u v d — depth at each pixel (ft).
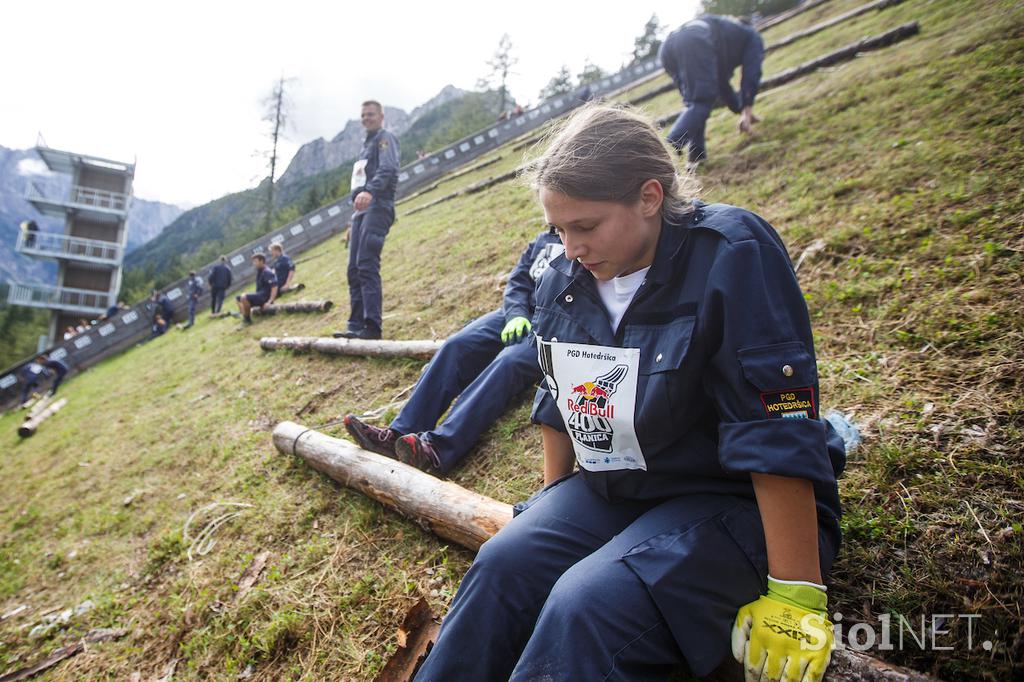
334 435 11.72
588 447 4.42
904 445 5.79
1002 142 10.27
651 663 3.58
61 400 36.65
